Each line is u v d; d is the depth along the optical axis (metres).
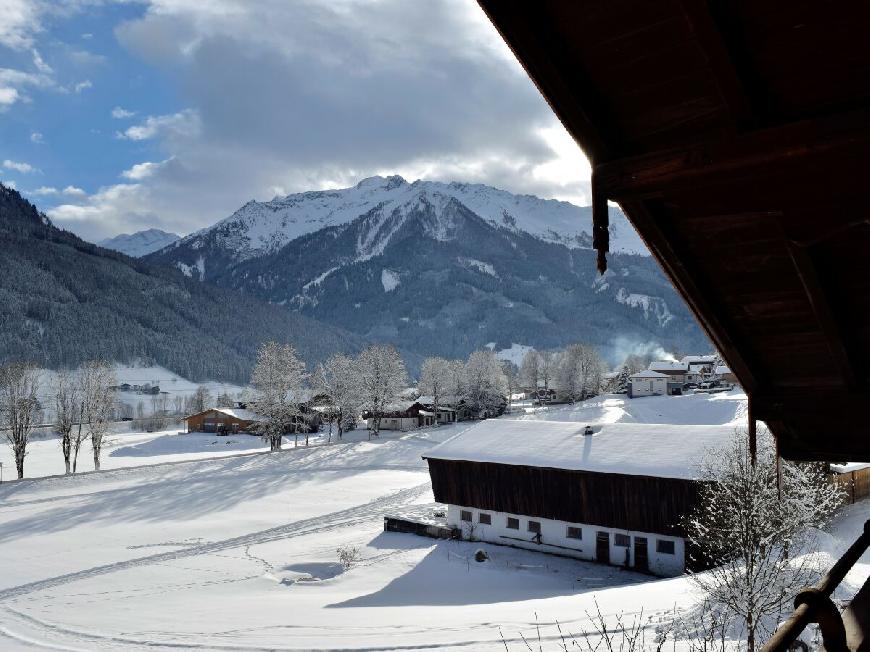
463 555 35.03
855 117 3.59
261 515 48.66
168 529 45.75
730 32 3.57
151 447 100.69
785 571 15.76
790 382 6.57
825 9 3.44
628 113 4.07
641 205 4.69
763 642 14.45
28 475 78.38
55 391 77.75
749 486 16.02
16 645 24.94
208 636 23.53
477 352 111.69
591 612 20.44
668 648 14.96
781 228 4.72
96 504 54.00
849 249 4.92
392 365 98.00
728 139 3.83
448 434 85.81
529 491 35.91
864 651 2.89
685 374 131.25
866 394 6.24
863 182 4.16
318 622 24.22
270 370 80.44
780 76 3.75
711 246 5.22
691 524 29.38
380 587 30.67
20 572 37.09
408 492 54.69
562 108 4.04
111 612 28.89
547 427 39.91
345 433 101.06
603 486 33.16
